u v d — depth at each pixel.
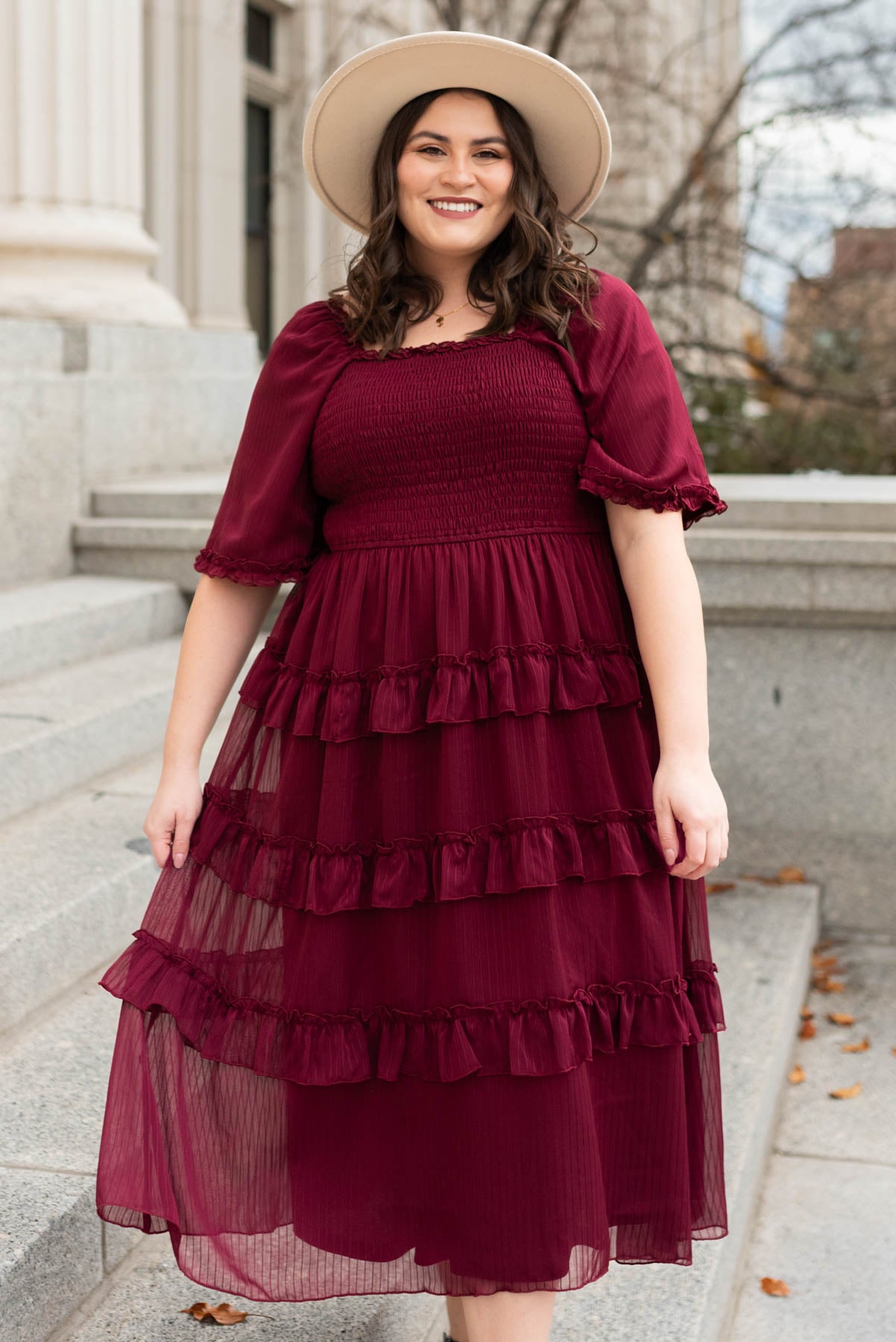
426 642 1.79
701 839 1.73
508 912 1.74
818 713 4.17
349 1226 1.83
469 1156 1.74
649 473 1.79
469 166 1.83
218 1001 1.92
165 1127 1.91
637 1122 1.83
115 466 5.29
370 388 1.82
